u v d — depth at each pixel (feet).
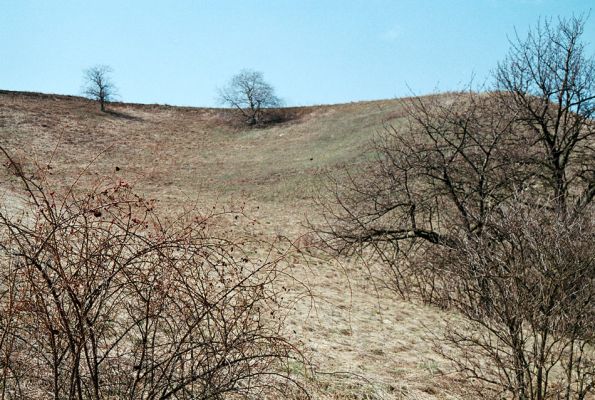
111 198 12.56
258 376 16.31
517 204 24.25
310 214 91.66
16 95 208.85
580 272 21.43
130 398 12.87
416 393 22.31
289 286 38.01
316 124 202.69
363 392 20.48
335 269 52.37
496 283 21.86
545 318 20.94
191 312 13.20
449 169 46.21
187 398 13.83
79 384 11.92
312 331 28.25
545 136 45.27
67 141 160.66
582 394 21.56
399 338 31.01
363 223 49.80
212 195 112.16
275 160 153.79
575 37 44.04
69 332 11.67
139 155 157.38
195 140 189.98
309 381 19.65
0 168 65.31
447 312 40.11
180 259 12.97
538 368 21.12
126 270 12.68
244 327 14.11
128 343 15.97
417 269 44.62
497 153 45.03
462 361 27.66
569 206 32.96
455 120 47.29
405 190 48.80
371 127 173.06
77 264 12.05
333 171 126.00
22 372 12.94
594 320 21.53
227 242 14.08
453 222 41.01
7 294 13.91
